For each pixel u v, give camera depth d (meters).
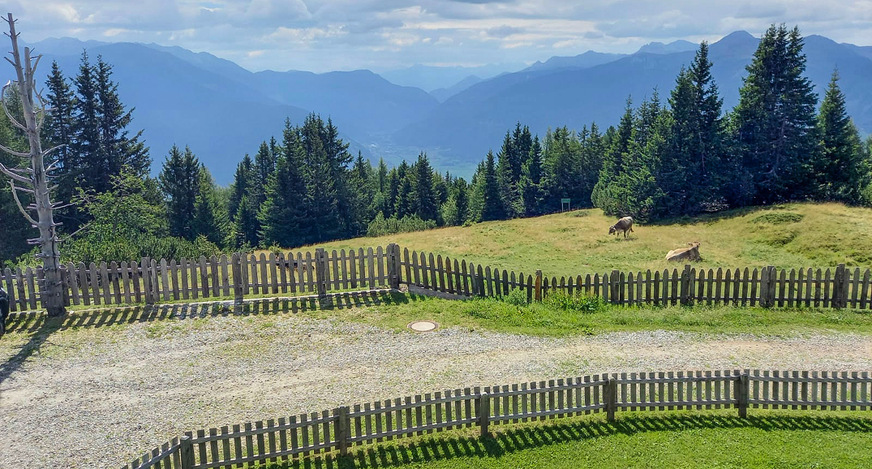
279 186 73.62
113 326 19.05
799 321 20.09
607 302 22.08
